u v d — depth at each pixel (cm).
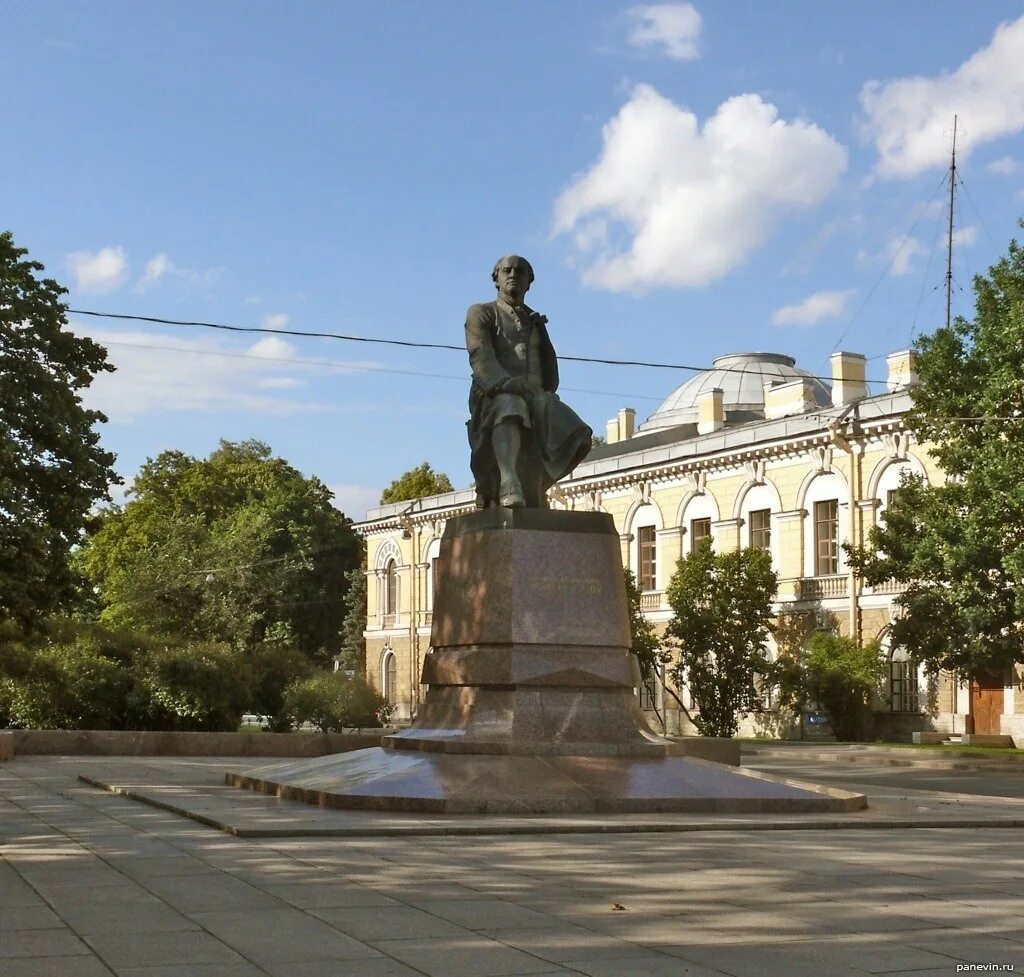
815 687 4338
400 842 1173
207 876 975
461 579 1662
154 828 1300
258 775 1761
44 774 2205
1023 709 3991
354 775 1501
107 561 7225
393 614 7150
